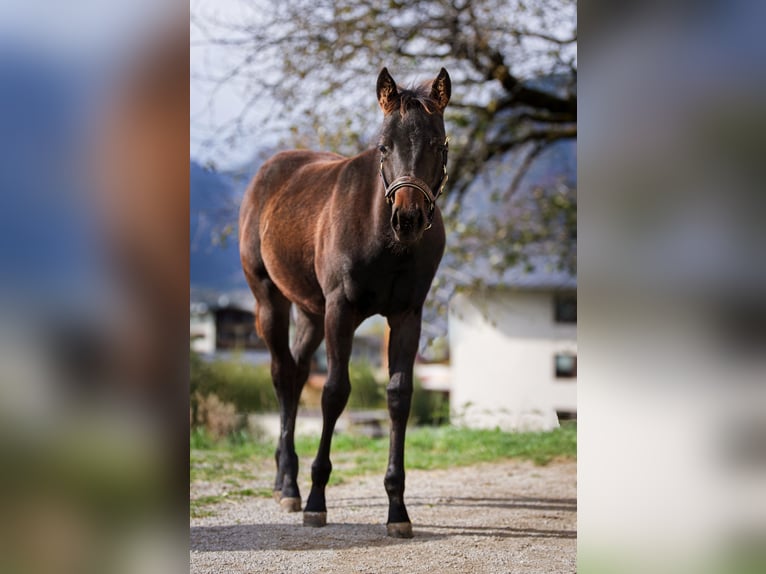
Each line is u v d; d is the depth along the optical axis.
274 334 5.49
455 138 9.37
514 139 10.00
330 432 4.51
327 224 4.52
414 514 4.94
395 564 3.66
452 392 22.89
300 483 6.07
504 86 9.21
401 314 4.45
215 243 9.09
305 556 3.81
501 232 10.03
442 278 9.27
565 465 6.90
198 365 9.73
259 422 9.00
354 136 8.56
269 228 5.20
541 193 10.78
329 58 8.62
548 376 22.31
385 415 10.75
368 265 4.27
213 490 5.70
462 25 8.80
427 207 3.83
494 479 6.31
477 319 22.52
